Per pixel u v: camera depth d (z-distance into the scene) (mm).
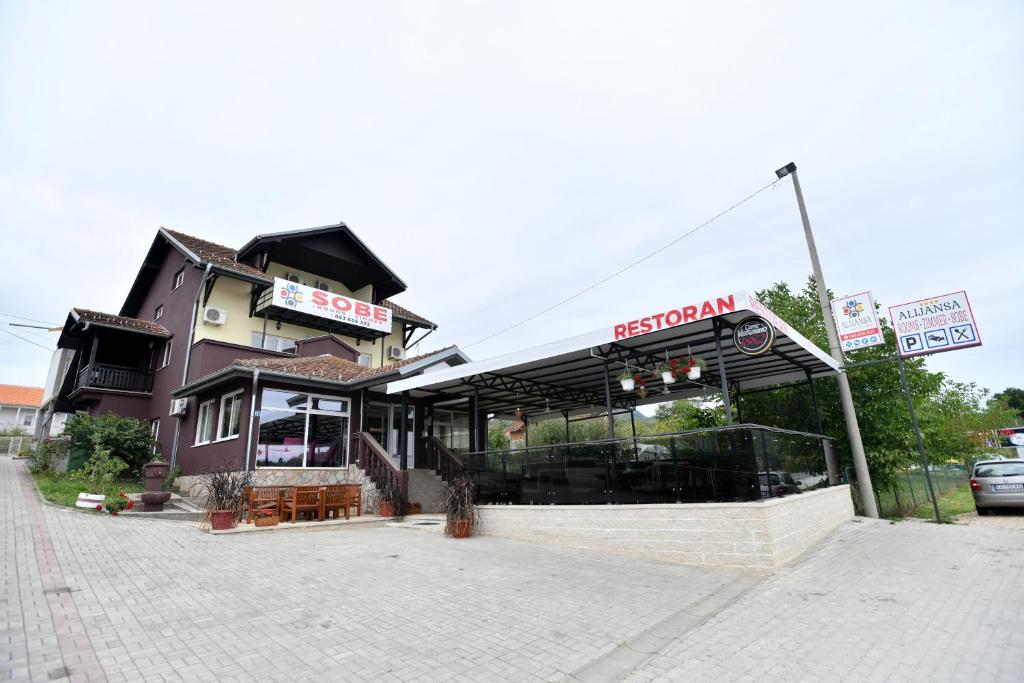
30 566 6445
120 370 19828
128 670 3709
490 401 16219
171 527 9977
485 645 4305
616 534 8273
